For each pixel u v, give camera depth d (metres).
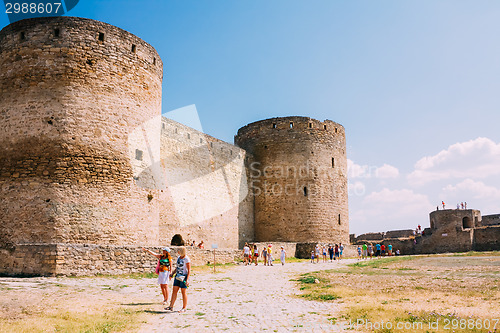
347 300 9.78
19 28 16.89
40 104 16.06
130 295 10.91
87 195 15.88
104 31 17.48
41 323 7.35
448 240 39.12
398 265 19.81
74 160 15.85
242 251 23.77
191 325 7.65
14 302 9.08
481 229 38.47
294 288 12.59
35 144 15.78
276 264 23.61
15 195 15.49
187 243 26.53
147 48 19.20
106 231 16.11
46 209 15.20
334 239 33.19
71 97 16.22
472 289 10.72
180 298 10.74
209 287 12.85
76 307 8.89
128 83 17.94
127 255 15.05
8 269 13.89
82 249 14.01
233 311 8.91
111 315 8.23
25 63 16.47
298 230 32.25
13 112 16.20
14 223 15.28
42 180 15.46
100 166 16.39
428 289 11.08
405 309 8.34
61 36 16.62
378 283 12.80
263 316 8.32
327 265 22.28
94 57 16.97
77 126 16.12
